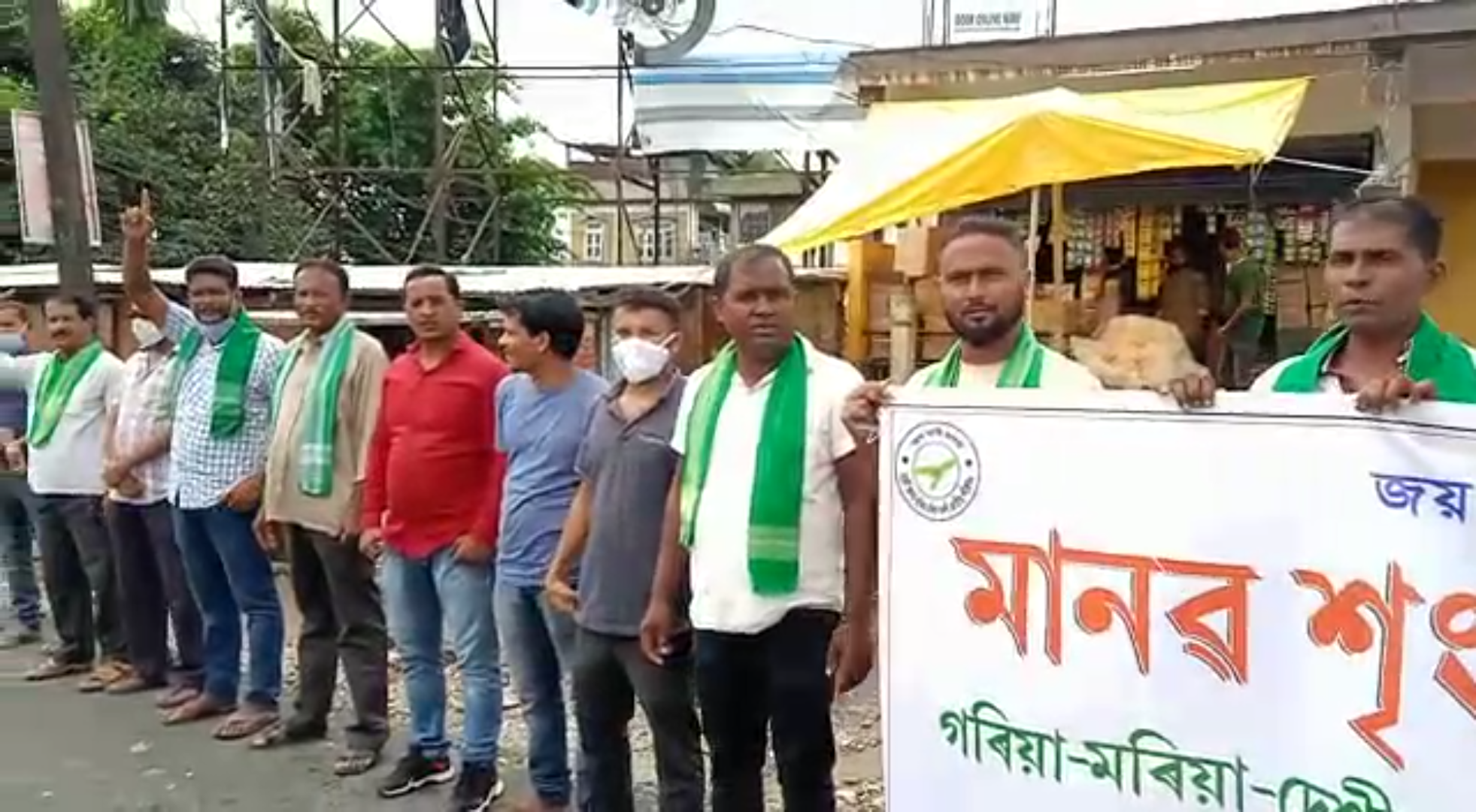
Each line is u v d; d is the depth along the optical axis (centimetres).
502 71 1539
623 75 1527
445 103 1805
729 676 361
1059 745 284
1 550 823
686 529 365
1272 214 859
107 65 1773
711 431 362
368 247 1784
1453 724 246
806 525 350
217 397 582
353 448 550
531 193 1895
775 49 1233
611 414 414
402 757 543
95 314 750
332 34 1819
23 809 517
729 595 353
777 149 1243
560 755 482
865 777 520
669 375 411
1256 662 263
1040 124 667
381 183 1806
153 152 1686
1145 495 273
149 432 637
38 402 691
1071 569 281
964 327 323
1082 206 907
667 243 2058
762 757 377
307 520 548
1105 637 279
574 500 448
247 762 564
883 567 303
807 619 352
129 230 620
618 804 423
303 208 1669
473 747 495
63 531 694
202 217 1644
